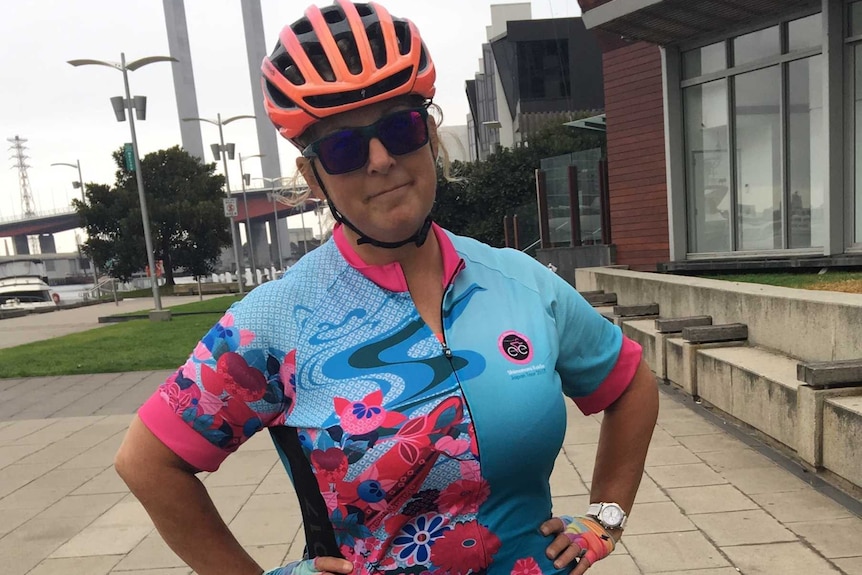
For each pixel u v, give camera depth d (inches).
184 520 45.4
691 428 185.3
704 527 125.4
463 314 44.9
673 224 371.6
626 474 54.5
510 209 924.6
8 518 155.3
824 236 289.9
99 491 171.2
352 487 41.1
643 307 284.8
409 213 44.0
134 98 631.8
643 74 400.2
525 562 45.1
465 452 41.3
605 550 50.3
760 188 330.6
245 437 45.9
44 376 340.8
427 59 48.1
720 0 284.0
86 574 125.3
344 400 41.6
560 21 1147.3
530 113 1139.9
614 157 429.1
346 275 45.7
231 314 45.0
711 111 349.7
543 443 43.6
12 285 1407.5
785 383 154.9
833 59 277.0
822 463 141.5
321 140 44.0
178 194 1414.9
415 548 42.1
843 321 158.7
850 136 281.9
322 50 45.7
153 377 325.7
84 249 1400.1
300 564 44.6
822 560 111.0
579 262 470.9
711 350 204.1
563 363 50.8
